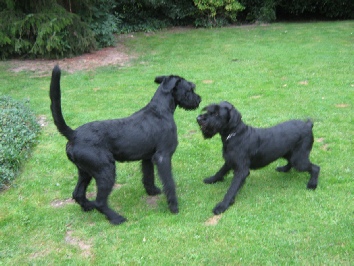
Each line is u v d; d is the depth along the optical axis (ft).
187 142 11.09
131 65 20.13
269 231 7.41
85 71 19.42
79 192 8.17
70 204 8.67
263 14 30.22
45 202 8.77
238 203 8.32
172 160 10.21
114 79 17.71
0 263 7.01
